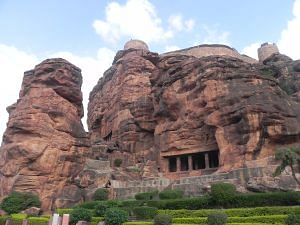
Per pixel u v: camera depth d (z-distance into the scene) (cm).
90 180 5400
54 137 5375
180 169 6212
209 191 3884
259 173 4178
